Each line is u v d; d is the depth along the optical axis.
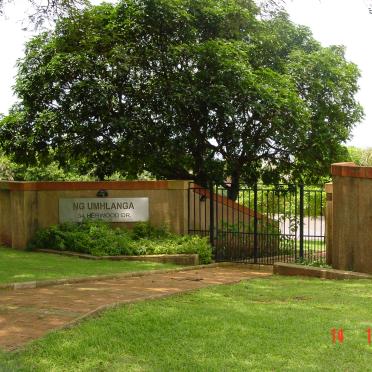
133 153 15.06
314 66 16.75
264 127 16.08
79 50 14.53
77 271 10.02
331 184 12.20
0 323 5.94
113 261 12.33
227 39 15.93
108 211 14.46
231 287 8.71
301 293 8.06
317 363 4.75
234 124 15.57
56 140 14.87
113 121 14.25
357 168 10.04
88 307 6.77
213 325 5.98
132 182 14.52
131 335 5.57
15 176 24.44
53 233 13.58
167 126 14.86
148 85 14.80
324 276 10.18
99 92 14.08
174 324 6.02
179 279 9.85
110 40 14.53
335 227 10.66
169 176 16.64
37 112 15.04
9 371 4.45
